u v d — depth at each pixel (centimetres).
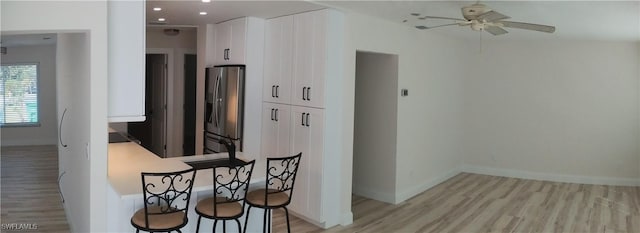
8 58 892
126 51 293
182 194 285
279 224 446
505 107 715
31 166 717
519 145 711
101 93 279
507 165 720
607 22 476
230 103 503
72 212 405
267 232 355
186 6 430
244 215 344
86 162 300
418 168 597
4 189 566
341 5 415
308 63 442
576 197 588
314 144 438
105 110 281
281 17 477
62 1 263
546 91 688
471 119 740
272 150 494
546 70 686
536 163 702
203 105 584
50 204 502
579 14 431
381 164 554
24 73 909
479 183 664
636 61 641
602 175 670
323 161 430
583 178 678
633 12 415
